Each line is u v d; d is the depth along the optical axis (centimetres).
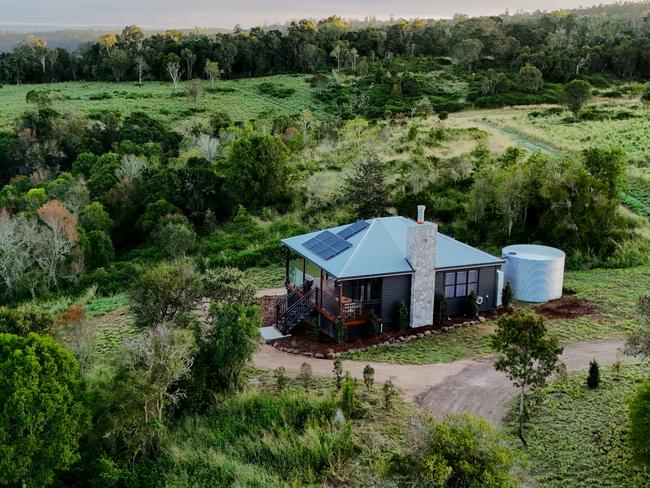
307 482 1672
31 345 1694
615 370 2125
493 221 4000
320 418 1916
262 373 2323
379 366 2345
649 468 1546
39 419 1620
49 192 5162
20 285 3844
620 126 6475
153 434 1855
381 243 2708
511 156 4716
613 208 3684
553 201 3672
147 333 1978
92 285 3875
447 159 5069
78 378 1911
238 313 2141
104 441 1820
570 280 3259
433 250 2636
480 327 2697
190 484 1719
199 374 2062
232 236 4322
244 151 4828
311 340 2614
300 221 4444
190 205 4816
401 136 6041
